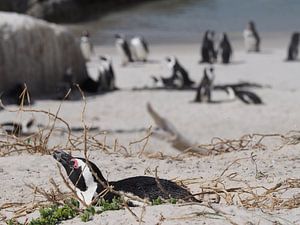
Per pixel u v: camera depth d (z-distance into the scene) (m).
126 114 19.48
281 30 39.69
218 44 34.03
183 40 37.44
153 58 32.50
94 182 6.50
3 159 8.96
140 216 5.94
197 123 17.78
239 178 8.04
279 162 8.81
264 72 27.45
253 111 19.39
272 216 6.04
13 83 22.83
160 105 21.08
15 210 7.00
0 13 23.88
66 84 23.44
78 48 25.95
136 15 46.38
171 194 6.44
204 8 47.56
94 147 9.96
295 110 19.36
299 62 29.81
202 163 9.09
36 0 45.00
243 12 45.62
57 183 7.88
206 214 5.92
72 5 46.12
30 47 23.48
